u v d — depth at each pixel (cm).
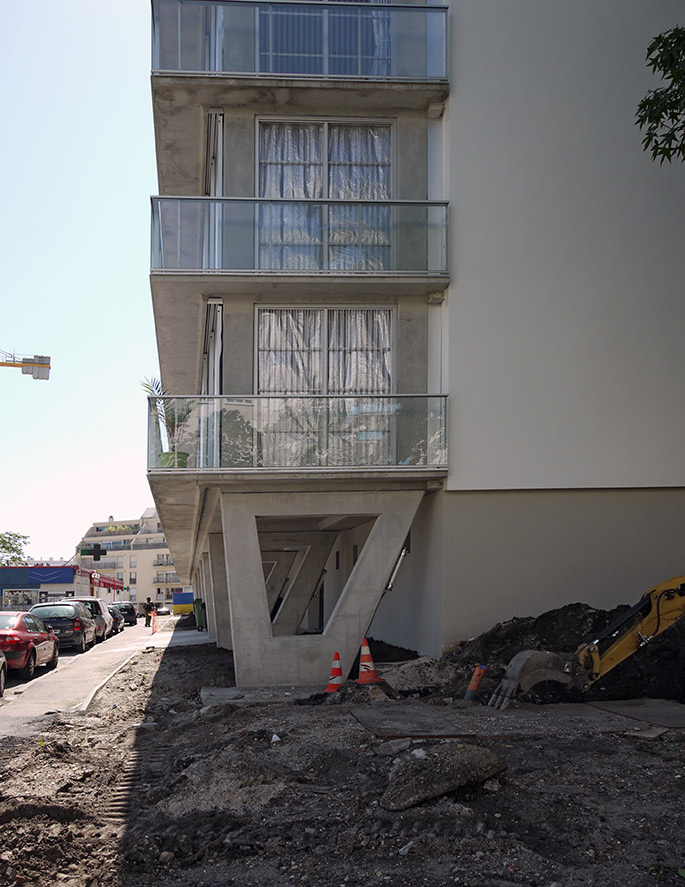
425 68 1492
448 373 1448
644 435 1471
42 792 741
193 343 1806
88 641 2817
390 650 1720
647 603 1069
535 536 1443
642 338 1488
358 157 1538
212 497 1602
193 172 1742
